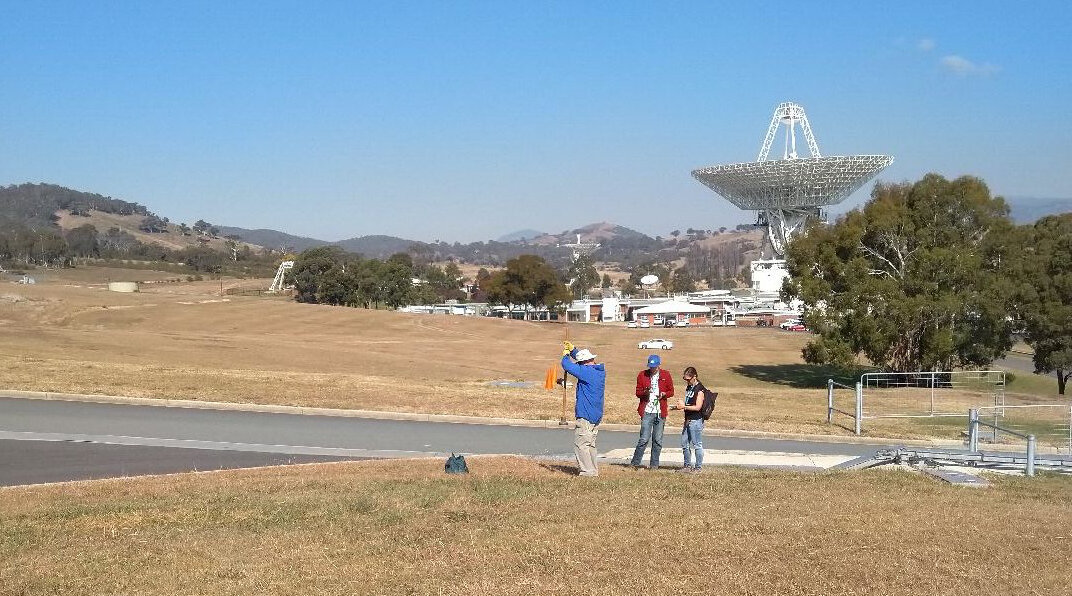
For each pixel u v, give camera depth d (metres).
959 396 36.34
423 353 64.06
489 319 111.62
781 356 79.44
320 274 154.50
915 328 52.16
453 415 23.22
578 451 14.45
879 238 54.28
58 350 39.16
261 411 23.06
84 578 8.38
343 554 9.18
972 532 10.29
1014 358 88.00
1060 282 54.84
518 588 8.00
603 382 14.42
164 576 8.42
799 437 22.92
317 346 59.78
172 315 89.50
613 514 11.02
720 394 36.56
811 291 53.62
